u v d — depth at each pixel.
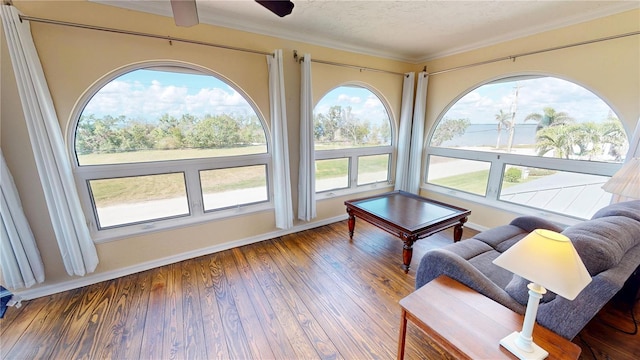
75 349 1.58
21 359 1.51
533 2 2.06
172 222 2.53
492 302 1.28
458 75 3.38
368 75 3.47
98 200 2.22
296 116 3.00
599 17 2.21
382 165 4.09
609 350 1.53
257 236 3.01
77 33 1.89
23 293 1.98
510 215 3.03
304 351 1.56
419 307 1.25
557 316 1.11
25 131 1.83
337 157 3.54
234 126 2.72
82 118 2.05
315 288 2.15
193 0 1.17
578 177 2.55
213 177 2.70
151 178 2.39
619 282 1.03
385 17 2.35
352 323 1.78
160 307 1.93
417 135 3.84
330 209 3.55
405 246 2.29
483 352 1.00
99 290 2.13
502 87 3.01
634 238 1.29
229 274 2.36
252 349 1.58
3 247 1.81
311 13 2.27
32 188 1.91
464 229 3.35
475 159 3.38
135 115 2.24
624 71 2.14
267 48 2.68
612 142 2.31
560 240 0.93
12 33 1.65
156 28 2.14
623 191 1.76
